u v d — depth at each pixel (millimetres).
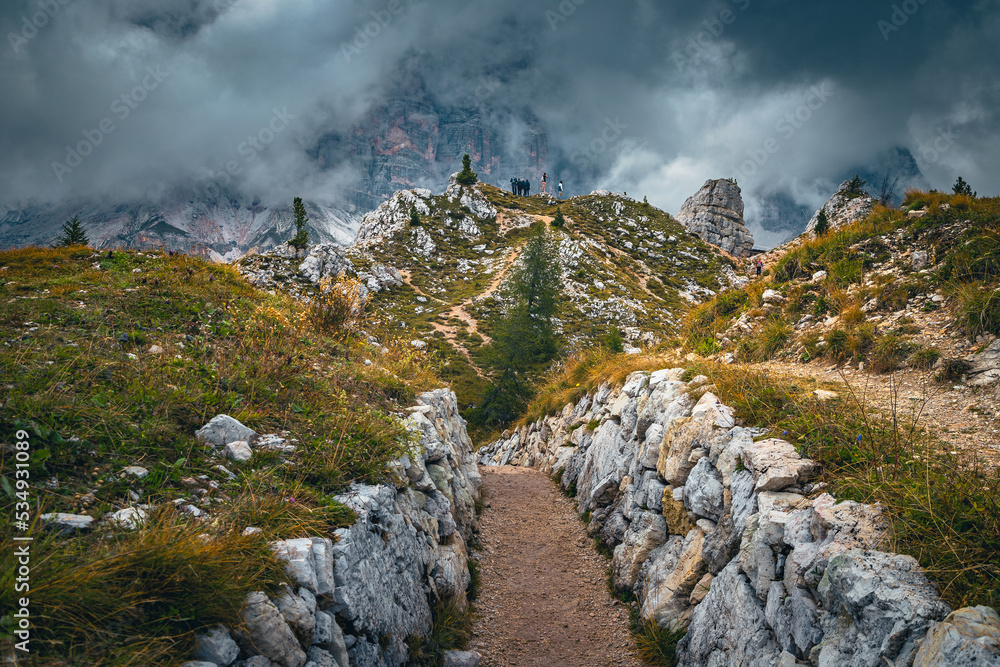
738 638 3910
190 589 2609
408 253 78750
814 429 4781
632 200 111688
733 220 106188
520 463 16234
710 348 11211
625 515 7285
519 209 98625
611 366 11961
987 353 6531
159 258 10812
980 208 10430
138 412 4285
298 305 10359
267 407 5309
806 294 10953
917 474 3801
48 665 2068
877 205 12984
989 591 2648
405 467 5645
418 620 4699
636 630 5590
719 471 5246
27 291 7551
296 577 3146
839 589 3072
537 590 6816
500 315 47312
